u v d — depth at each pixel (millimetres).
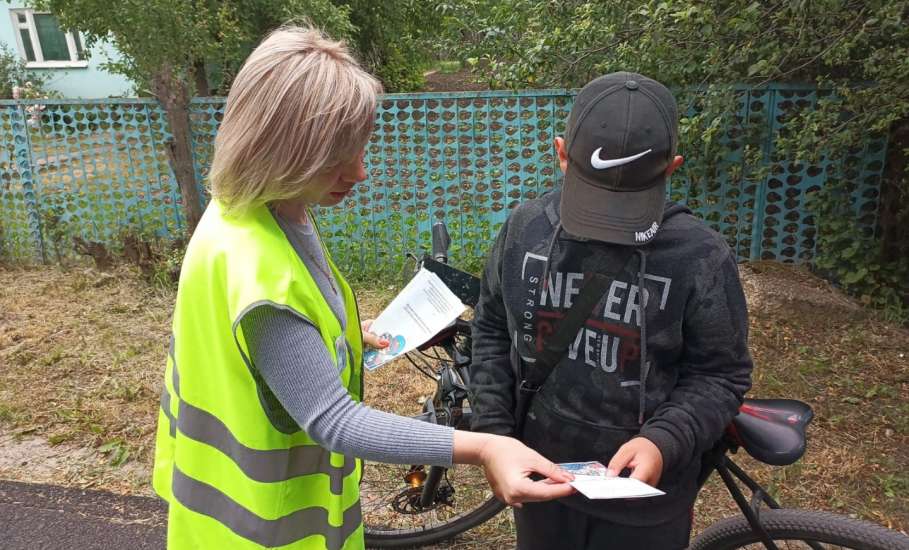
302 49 1163
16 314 4965
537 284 1542
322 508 1366
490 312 1767
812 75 4719
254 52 1179
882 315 4516
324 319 1232
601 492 1229
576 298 1492
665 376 1525
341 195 1294
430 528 2559
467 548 2621
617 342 1479
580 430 1556
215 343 1244
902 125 4488
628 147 1367
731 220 5066
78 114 5781
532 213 1600
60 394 3877
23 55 15734
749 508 1750
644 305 1441
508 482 1194
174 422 1411
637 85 1415
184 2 5281
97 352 4375
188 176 5527
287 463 1297
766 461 1689
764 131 4762
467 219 5461
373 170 5477
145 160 5797
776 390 3693
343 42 1266
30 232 6008
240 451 1259
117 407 3746
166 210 5902
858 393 3650
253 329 1164
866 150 4672
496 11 5270
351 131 1157
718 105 4254
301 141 1122
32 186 5930
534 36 4992
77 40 15555
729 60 4293
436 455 1216
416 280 2090
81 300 5211
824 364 3947
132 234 5660
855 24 3910
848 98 4094
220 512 1317
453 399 2143
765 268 4906
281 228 1283
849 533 1657
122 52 5469
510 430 1685
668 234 1454
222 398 1269
